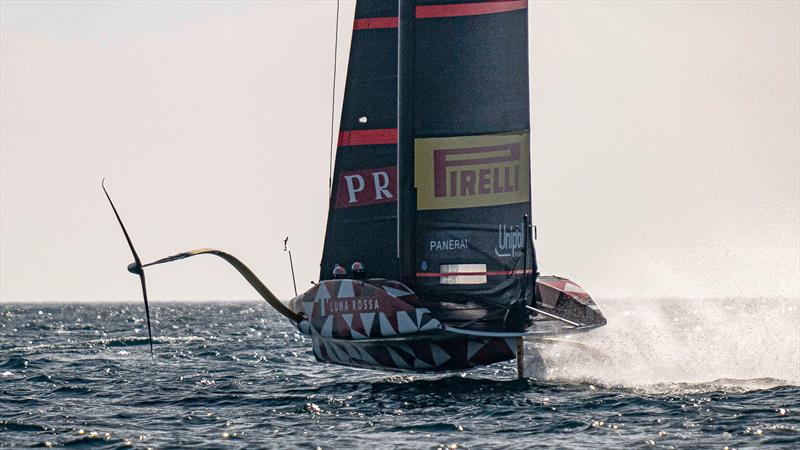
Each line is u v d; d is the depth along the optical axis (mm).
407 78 72812
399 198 73062
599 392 69812
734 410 61938
